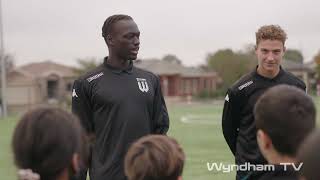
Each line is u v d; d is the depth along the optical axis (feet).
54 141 6.76
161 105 16.69
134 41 15.84
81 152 7.16
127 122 15.53
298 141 7.68
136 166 8.09
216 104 186.19
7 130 82.12
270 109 7.84
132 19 16.11
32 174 6.70
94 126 16.08
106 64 16.17
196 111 135.95
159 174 8.02
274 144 7.88
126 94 15.72
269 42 15.56
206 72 275.39
